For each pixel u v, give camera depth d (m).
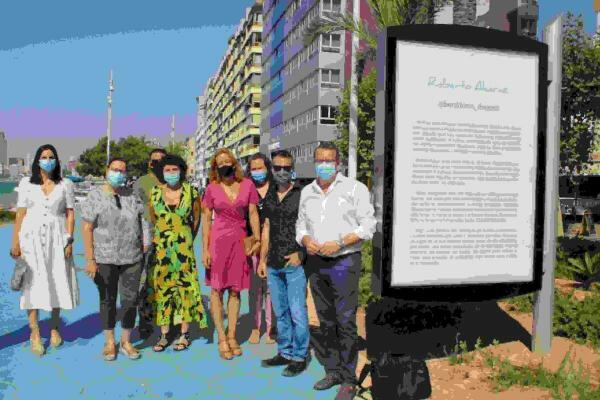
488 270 5.36
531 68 5.40
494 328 6.55
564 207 26.77
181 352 6.05
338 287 4.93
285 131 64.81
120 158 5.74
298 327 5.38
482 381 5.05
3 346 6.18
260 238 6.14
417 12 16.70
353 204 4.91
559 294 6.91
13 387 4.95
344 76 51.25
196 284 6.12
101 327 7.01
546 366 5.36
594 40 15.42
